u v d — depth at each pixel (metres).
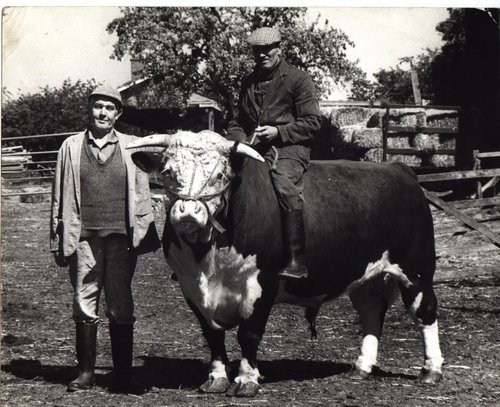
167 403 5.04
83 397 5.20
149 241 5.45
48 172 19.17
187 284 5.18
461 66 15.77
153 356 6.66
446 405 5.24
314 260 5.44
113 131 5.45
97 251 5.34
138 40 20.70
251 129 5.63
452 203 11.60
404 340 7.34
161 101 21.30
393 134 16.28
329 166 5.84
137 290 9.73
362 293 6.11
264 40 5.46
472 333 7.61
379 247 5.84
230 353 6.88
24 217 15.81
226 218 5.02
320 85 19.92
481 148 15.98
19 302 8.80
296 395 5.33
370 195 5.80
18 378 5.76
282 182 5.23
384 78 20.30
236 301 5.20
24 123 19.50
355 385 5.70
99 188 5.32
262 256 5.13
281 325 7.98
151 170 5.18
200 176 4.72
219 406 4.98
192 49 21.02
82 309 5.34
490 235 10.75
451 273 10.50
